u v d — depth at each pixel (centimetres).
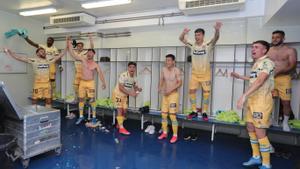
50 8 450
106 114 540
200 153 321
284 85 319
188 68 437
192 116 385
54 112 284
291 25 354
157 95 470
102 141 361
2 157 207
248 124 274
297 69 354
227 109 412
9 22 505
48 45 519
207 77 374
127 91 409
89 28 521
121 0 380
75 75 531
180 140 379
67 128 430
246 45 386
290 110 338
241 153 324
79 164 272
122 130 407
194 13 382
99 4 403
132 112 453
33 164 266
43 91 473
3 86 222
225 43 403
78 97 485
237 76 321
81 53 489
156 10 441
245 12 360
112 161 285
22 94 542
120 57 508
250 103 260
